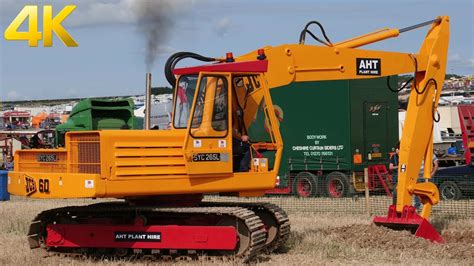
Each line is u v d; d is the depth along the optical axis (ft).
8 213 65.77
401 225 46.19
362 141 84.17
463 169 77.00
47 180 38.86
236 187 39.22
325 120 84.74
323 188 85.20
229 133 39.27
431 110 46.55
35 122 226.99
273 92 88.02
